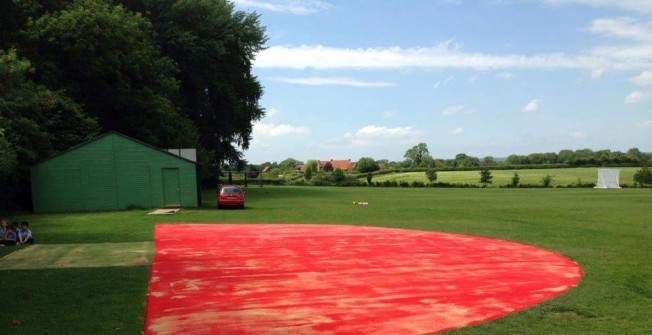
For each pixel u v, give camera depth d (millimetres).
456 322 8797
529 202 42031
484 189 74625
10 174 28297
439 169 123875
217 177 67938
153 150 33312
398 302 10133
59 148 33531
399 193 59469
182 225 23453
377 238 19438
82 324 8211
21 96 29109
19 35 35719
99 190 32438
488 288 11328
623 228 22922
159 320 8805
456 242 18453
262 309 9594
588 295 10508
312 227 23188
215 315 9164
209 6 58125
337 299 10359
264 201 42219
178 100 53969
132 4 52938
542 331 8148
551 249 16812
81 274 12047
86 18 36562
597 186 82250
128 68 40312
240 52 62594
